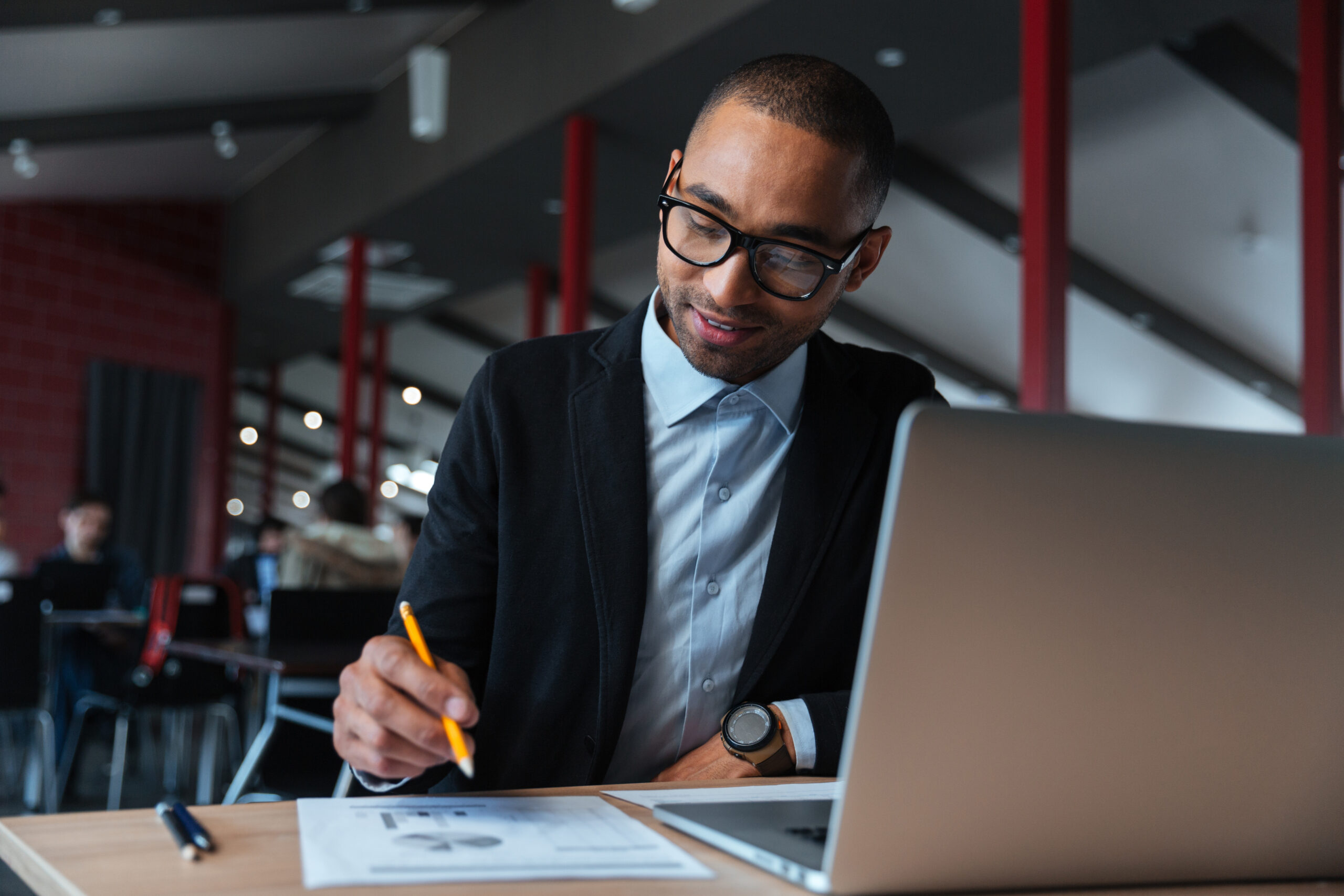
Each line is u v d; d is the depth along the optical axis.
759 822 0.75
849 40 5.21
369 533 4.18
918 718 0.60
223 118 7.83
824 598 1.11
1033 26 4.29
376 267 9.38
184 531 9.70
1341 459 0.68
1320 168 4.23
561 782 1.04
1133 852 0.66
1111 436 0.62
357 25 7.11
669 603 1.08
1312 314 4.20
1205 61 5.92
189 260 9.94
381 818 0.75
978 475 0.60
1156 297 8.77
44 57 6.77
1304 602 0.67
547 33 6.29
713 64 5.50
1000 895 0.65
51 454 8.89
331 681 2.68
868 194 0.98
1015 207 7.70
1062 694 0.62
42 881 0.63
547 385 1.12
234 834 0.70
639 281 9.97
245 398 16.80
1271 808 0.68
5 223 8.83
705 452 1.10
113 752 6.05
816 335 1.21
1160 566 0.64
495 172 7.06
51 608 4.70
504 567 1.06
